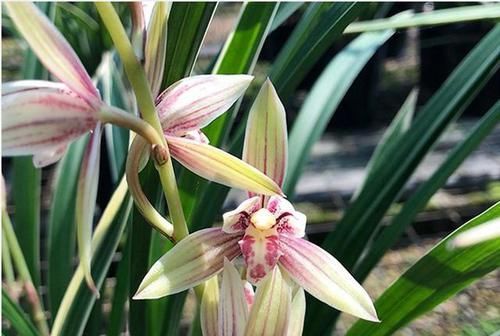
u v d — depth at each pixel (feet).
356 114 2.47
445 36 2.53
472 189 2.16
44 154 0.68
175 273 0.74
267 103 0.75
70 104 0.67
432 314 1.73
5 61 2.54
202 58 2.50
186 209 0.98
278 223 0.79
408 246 2.01
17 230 1.21
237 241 0.78
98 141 0.68
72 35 1.53
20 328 0.92
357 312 0.74
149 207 0.75
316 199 2.11
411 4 2.37
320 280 0.76
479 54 1.01
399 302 0.88
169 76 0.85
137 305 0.95
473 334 1.65
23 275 1.04
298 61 0.98
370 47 1.23
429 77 2.65
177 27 0.83
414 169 1.00
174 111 0.73
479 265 0.83
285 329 0.72
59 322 0.85
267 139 0.76
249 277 0.77
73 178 1.21
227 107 0.75
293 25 2.49
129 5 0.71
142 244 0.92
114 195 0.84
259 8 0.93
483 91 2.46
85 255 0.68
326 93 1.19
